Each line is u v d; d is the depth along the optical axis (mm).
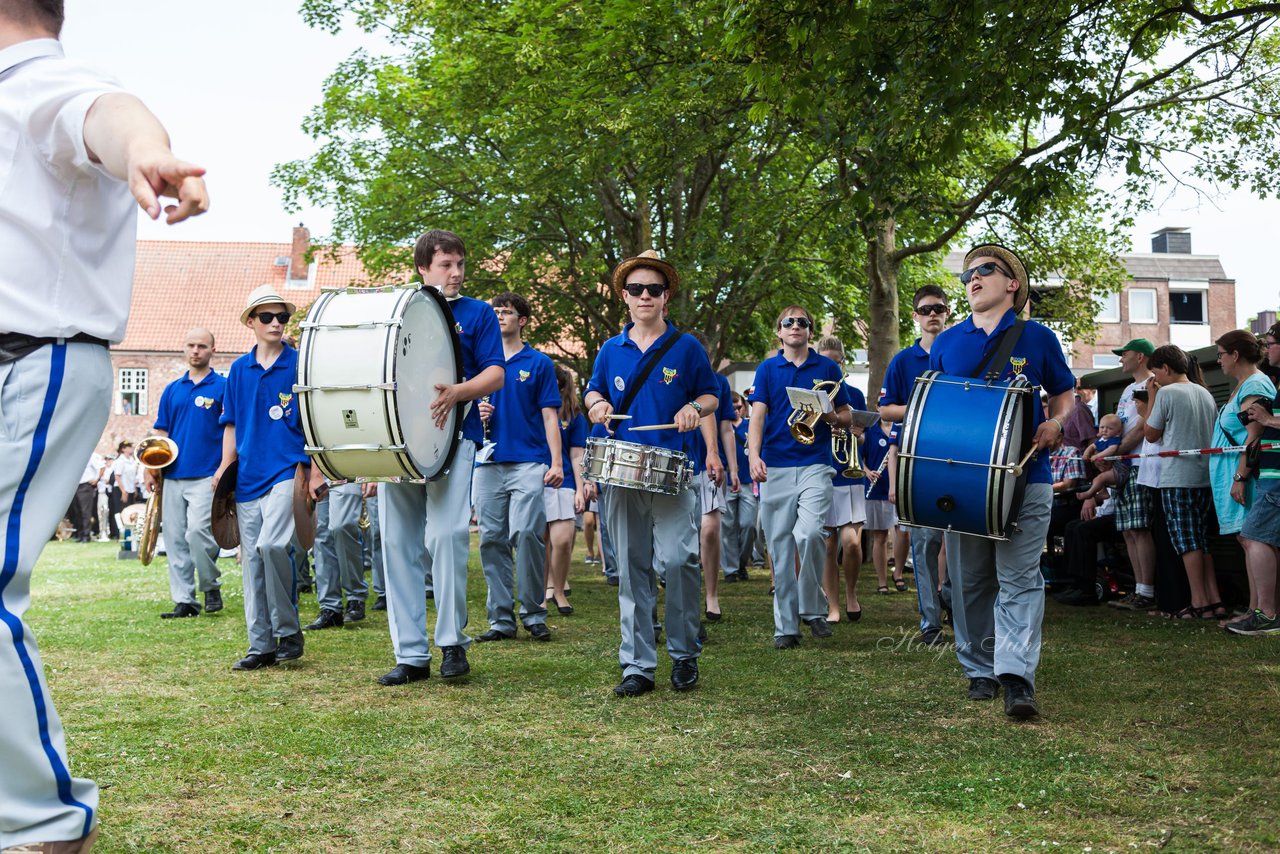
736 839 3334
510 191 21031
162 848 3254
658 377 5809
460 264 6227
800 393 7094
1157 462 8703
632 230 21750
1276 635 7406
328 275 50875
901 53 9070
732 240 19781
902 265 24312
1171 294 50625
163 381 48406
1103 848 3191
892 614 9195
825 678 6020
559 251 23031
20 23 2057
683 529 5703
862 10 8305
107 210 2109
